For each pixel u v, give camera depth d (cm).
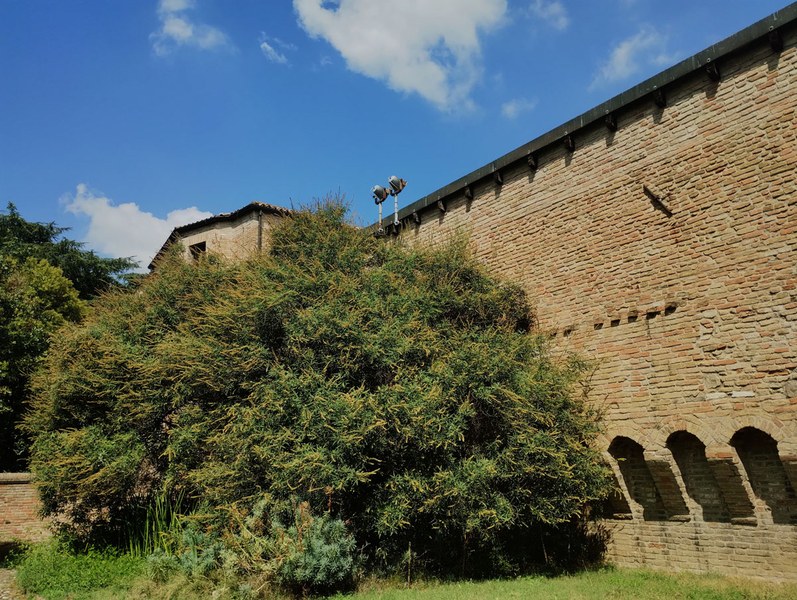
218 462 1158
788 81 1023
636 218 1227
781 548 946
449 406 1141
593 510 1222
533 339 1280
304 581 973
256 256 1527
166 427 1374
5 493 1714
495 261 1540
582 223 1337
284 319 1245
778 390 960
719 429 1023
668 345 1124
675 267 1141
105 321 1528
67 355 1421
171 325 1509
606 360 1227
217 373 1229
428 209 1759
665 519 1108
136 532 1312
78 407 1410
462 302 1359
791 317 963
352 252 1430
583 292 1307
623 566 1148
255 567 966
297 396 1114
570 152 1391
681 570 1066
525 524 1130
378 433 1075
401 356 1179
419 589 1015
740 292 1035
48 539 1545
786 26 1029
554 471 1098
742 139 1073
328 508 1073
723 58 1113
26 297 1783
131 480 1334
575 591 921
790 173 999
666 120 1204
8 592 1068
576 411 1192
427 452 1105
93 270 3434
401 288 1344
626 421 1165
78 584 1073
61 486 1314
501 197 1550
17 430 1877
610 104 1297
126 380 1380
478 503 1075
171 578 1002
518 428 1130
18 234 3400
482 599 879
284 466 1025
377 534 1115
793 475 928
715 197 1098
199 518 1099
